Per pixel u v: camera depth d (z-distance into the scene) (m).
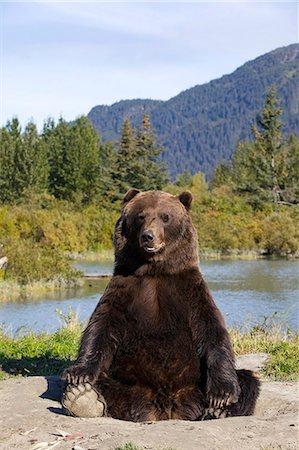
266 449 5.14
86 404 6.04
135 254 6.39
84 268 37.75
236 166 98.00
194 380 6.27
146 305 6.25
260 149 71.75
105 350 6.23
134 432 5.50
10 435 5.62
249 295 25.11
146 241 6.09
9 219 45.06
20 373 8.80
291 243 49.69
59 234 45.28
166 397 6.23
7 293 26.20
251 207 63.97
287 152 73.88
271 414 6.63
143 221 6.28
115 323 6.28
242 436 5.46
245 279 31.56
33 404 6.58
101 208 58.47
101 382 6.21
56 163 71.19
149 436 5.34
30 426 5.84
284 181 70.88
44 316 20.31
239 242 50.19
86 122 80.81
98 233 47.91
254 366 9.25
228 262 43.31
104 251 46.84
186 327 6.24
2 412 6.30
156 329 6.20
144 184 66.81
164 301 6.25
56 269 29.25
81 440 5.38
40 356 9.84
